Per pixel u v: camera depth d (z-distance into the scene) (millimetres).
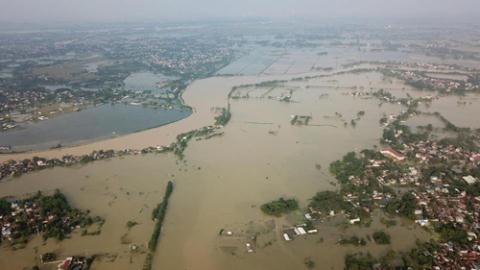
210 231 125500
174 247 118375
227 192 148375
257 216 132750
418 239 119125
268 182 155250
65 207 136875
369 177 153625
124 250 117188
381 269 105625
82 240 122125
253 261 112000
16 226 128125
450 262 107438
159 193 148750
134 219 132375
